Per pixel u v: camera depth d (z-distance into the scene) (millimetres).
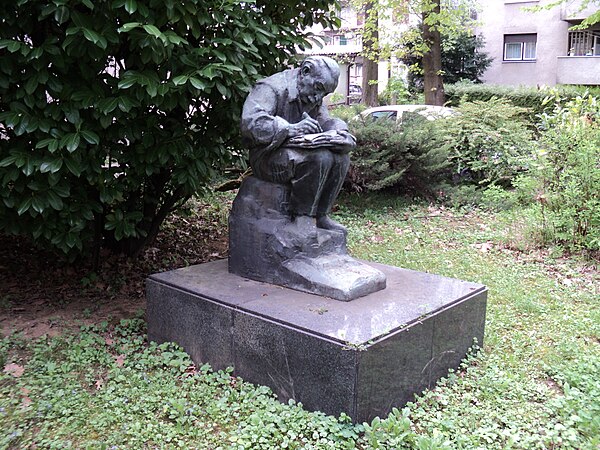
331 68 3436
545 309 4379
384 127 7980
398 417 2756
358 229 6766
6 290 4555
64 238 3936
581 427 2682
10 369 3268
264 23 4430
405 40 15242
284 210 3508
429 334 3037
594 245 5730
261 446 2531
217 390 3039
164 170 4688
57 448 2502
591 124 6090
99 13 3459
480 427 2703
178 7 3596
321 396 2738
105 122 3600
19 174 3588
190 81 3508
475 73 20641
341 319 2883
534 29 20922
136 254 5148
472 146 8570
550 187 6164
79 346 3508
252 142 3457
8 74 3430
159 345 3553
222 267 3936
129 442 2557
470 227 7000
